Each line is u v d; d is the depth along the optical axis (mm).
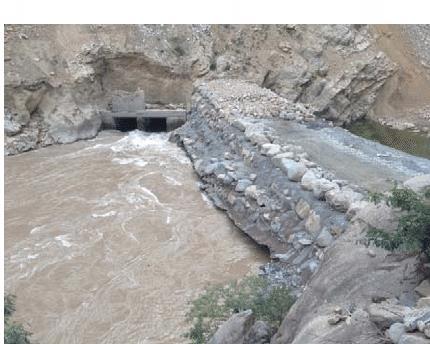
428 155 23859
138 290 11492
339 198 11648
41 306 10984
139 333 10078
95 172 18703
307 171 13508
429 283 6160
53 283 11797
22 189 17109
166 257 12883
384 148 16703
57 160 20109
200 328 8539
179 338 9898
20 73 21750
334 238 11047
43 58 23047
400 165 14859
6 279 11914
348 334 5742
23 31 23016
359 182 13344
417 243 6094
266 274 11719
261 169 15133
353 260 6812
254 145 16438
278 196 13539
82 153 21047
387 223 6816
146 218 14938
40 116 22734
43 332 10172
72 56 24062
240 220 14383
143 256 12938
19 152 21000
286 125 18625
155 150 21375
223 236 13969
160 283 11750
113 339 9930
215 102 20703
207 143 19438
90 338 9992
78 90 23844
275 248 12672
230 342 7410
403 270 6402
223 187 15930
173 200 16250
